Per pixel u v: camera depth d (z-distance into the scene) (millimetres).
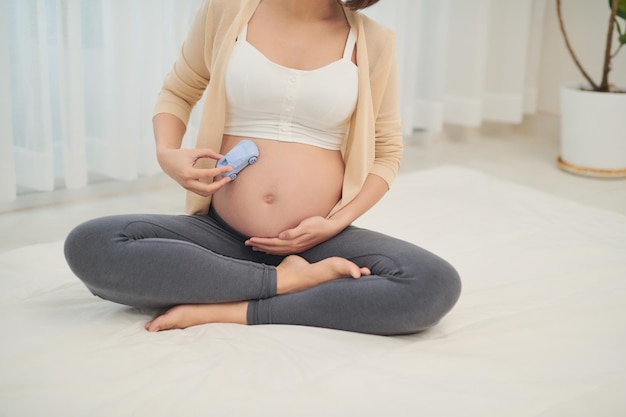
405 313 1381
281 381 1237
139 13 2383
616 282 1771
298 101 1452
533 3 3416
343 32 1522
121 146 2432
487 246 2010
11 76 2203
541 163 3252
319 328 1431
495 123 3746
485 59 3320
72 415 1126
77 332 1387
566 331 1486
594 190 2893
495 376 1289
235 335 1391
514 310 1596
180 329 1434
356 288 1402
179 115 1604
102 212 2396
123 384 1209
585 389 1264
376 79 1554
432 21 3145
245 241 1507
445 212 2291
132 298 1413
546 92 3635
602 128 2969
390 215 2242
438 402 1193
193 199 1559
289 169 1467
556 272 1833
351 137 1542
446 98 3395
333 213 1520
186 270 1387
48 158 2254
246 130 1500
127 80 2367
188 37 1591
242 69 1439
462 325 1517
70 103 2264
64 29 2201
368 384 1235
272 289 1441
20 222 2270
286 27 1489
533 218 2260
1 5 2059
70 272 1733
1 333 1367
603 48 3363
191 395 1180
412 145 3457
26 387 1193
